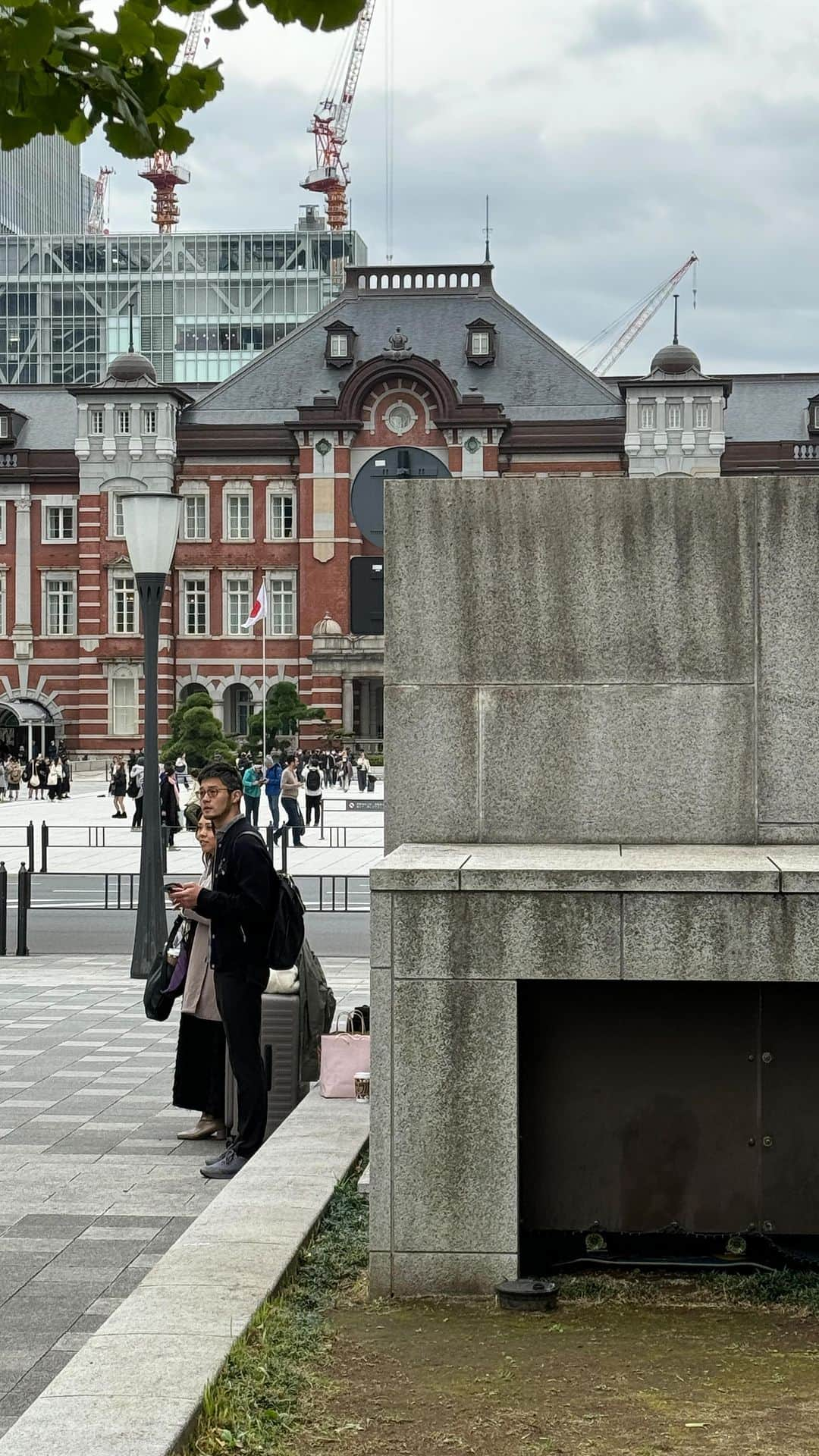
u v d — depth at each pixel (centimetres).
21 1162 934
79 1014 1477
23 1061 1243
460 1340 580
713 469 7906
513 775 716
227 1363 532
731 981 623
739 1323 598
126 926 2188
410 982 631
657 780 710
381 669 7969
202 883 952
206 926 984
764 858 655
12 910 2369
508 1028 628
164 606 8244
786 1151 643
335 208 15788
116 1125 1028
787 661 702
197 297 14588
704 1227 646
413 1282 632
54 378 14762
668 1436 485
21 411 8838
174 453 8206
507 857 663
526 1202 652
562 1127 652
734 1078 645
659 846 705
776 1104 643
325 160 15925
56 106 470
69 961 1883
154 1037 1352
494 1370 547
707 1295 629
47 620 8431
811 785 702
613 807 712
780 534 702
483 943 627
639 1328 593
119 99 469
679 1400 516
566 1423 498
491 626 717
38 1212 830
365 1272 661
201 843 925
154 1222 811
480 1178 629
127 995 1599
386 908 631
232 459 8212
